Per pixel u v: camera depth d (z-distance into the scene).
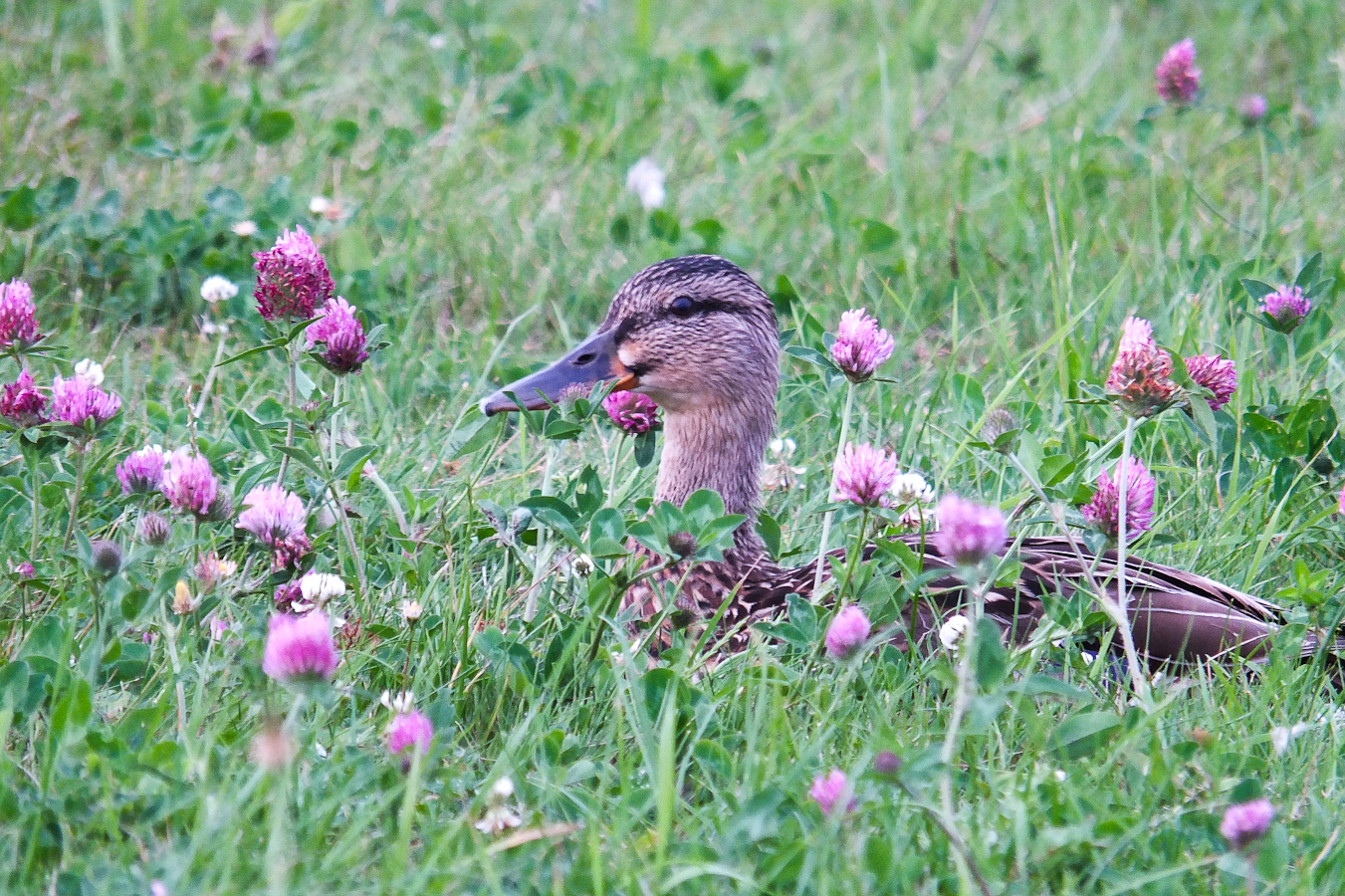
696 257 9.37
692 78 16.33
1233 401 10.28
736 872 5.51
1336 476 9.70
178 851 5.72
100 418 7.70
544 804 6.35
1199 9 18.27
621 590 7.44
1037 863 5.92
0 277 11.75
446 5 18.00
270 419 10.30
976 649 5.97
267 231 12.48
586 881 5.71
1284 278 12.71
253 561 8.22
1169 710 7.24
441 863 5.79
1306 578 8.27
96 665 6.47
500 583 8.39
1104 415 10.67
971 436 9.95
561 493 9.56
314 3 16.12
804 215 13.70
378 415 10.72
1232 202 14.16
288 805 5.98
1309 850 6.20
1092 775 6.55
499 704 7.14
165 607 6.93
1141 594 8.03
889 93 15.28
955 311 11.41
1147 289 12.43
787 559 9.23
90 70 15.20
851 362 8.04
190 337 11.83
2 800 5.84
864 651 6.74
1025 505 7.80
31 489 8.63
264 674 6.74
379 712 7.10
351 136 14.24
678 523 7.36
